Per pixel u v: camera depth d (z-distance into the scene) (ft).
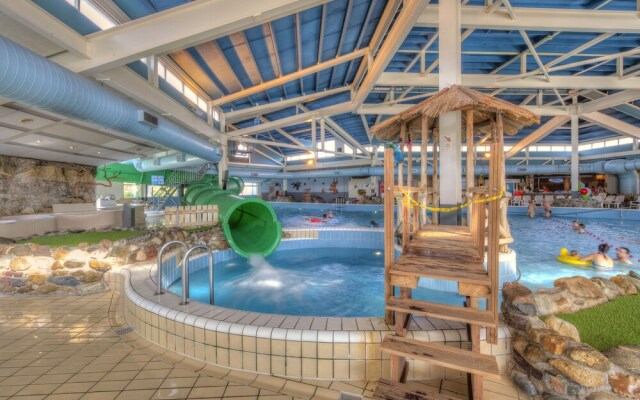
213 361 9.00
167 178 68.59
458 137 17.26
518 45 32.91
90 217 30.37
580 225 40.45
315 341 8.31
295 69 31.19
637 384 5.99
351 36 28.68
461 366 6.37
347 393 7.67
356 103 40.29
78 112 14.12
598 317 8.34
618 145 68.74
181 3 16.31
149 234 20.97
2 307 13.62
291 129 66.80
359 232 29.78
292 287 19.94
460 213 17.30
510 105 13.46
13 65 10.36
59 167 32.19
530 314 8.07
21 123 20.12
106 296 15.12
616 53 34.73
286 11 16.53
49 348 9.86
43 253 15.76
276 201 98.73
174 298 11.16
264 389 7.82
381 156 86.99
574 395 6.38
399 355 6.93
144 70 21.65
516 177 89.66
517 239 35.47
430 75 37.60
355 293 18.95
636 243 33.09
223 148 40.55
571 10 24.79
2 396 7.32
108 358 9.24
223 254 23.43
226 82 30.40
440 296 16.98
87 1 15.38
